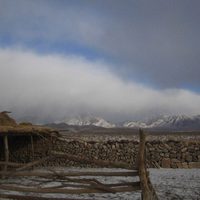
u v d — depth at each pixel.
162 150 47.41
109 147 47.81
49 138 44.69
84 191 13.06
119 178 32.84
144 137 12.69
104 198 21.50
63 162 45.00
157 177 35.72
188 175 37.72
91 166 44.50
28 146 44.56
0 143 41.50
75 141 47.44
